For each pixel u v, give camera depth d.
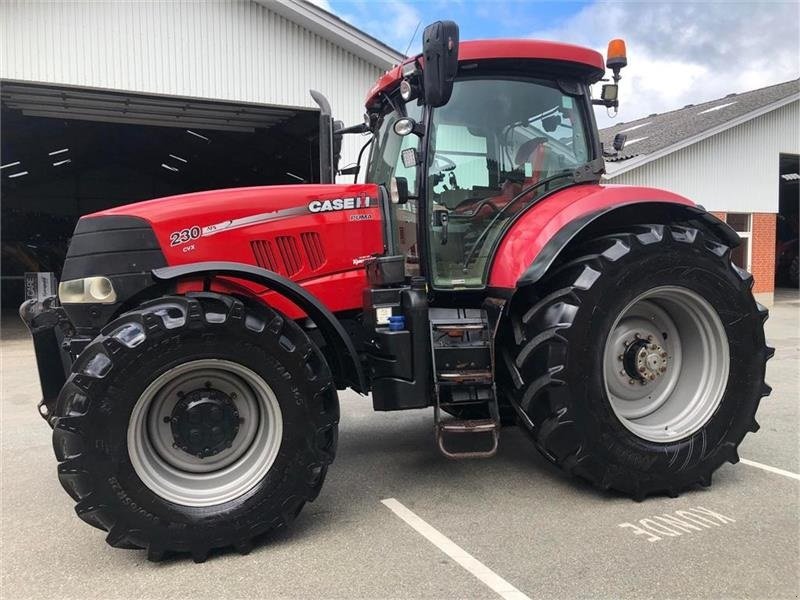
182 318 2.65
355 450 4.19
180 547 2.65
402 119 3.31
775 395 5.67
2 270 17.97
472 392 3.16
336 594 2.41
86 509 2.54
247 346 2.72
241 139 15.17
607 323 3.12
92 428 2.53
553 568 2.56
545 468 3.76
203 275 2.94
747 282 3.45
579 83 3.74
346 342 3.08
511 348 3.29
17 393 6.38
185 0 9.42
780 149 14.59
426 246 3.40
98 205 20.98
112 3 8.98
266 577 2.54
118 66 9.10
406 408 3.13
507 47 3.44
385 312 3.19
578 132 3.75
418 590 2.42
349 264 3.46
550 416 3.09
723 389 3.39
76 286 2.94
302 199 3.37
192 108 10.89
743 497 3.28
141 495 2.60
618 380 3.41
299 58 10.23
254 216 3.24
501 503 3.23
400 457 4.02
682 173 13.40
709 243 3.37
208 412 2.81
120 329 2.63
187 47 9.50
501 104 3.57
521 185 3.60
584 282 3.10
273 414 2.81
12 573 2.63
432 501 3.28
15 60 8.52
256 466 2.84
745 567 2.55
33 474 3.89
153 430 2.76
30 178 19.64
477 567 2.58
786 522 2.98
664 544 2.76
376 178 4.04
